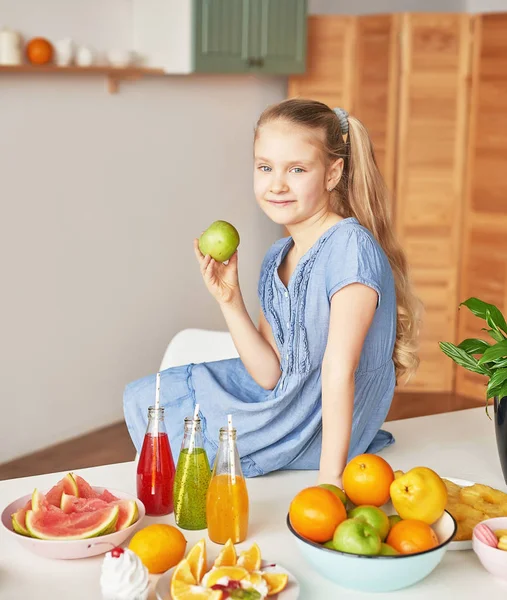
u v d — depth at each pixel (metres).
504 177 4.32
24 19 3.64
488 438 1.77
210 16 4.12
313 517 1.16
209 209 4.61
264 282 1.73
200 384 1.72
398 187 4.57
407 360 1.75
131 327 4.25
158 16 4.13
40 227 3.73
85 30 3.94
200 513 1.33
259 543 1.29
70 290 3.91
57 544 1.20
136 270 4.23
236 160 4.74
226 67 4.25
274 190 1.57
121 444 3.93
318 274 1.58
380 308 1.59
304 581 1.18
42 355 3.81
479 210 4.45
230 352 2.10
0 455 3.67
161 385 1.75
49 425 3.88
